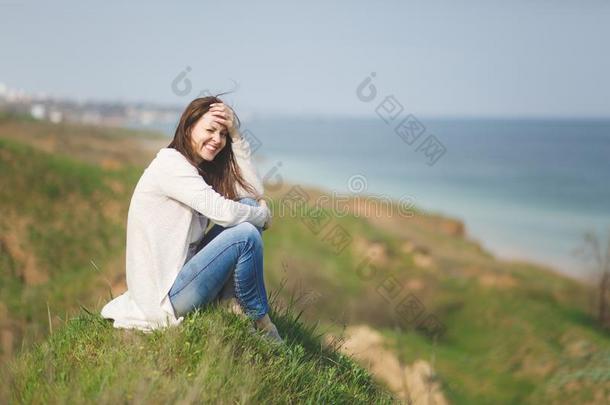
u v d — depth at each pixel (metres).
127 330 3.76
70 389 3.18
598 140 126.56
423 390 7.89
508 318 16.94
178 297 3.78
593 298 19.69
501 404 11.66
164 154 3.81
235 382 3.32
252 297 3.93
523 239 37.09
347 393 4.09
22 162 21.67
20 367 3.66
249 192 4.30
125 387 3.09
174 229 3.78
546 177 67.06
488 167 76.12
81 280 14.68
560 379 12.80
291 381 3.72
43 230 18.02
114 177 23.19
